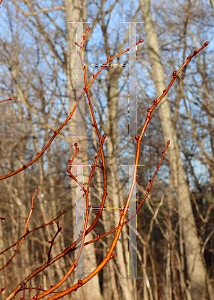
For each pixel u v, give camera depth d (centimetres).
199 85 888
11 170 854
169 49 914
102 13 809
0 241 630
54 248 619
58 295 94
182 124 796
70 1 616
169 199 454
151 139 845
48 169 854
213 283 634
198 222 624
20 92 797
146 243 404
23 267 585
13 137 892
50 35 918
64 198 859
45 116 841
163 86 681
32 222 793
